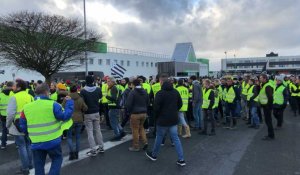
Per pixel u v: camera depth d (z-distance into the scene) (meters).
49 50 33.09
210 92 11.33
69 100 5.73
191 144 9.89
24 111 5.49
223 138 10.84
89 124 8.60
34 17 32.41
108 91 10.59
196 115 12.59
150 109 11.74
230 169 7.21
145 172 7.09
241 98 15.75
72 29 33.97
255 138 10.80
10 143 10.69
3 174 7.33
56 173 5.50
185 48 68.19
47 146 5.39
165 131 7.70
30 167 7.51
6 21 31.66
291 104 18.81
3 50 31.48
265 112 10.53
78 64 40.47
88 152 8.73
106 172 7.15
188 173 6.96
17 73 40.75
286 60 106.81
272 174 6.84
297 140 10.39
